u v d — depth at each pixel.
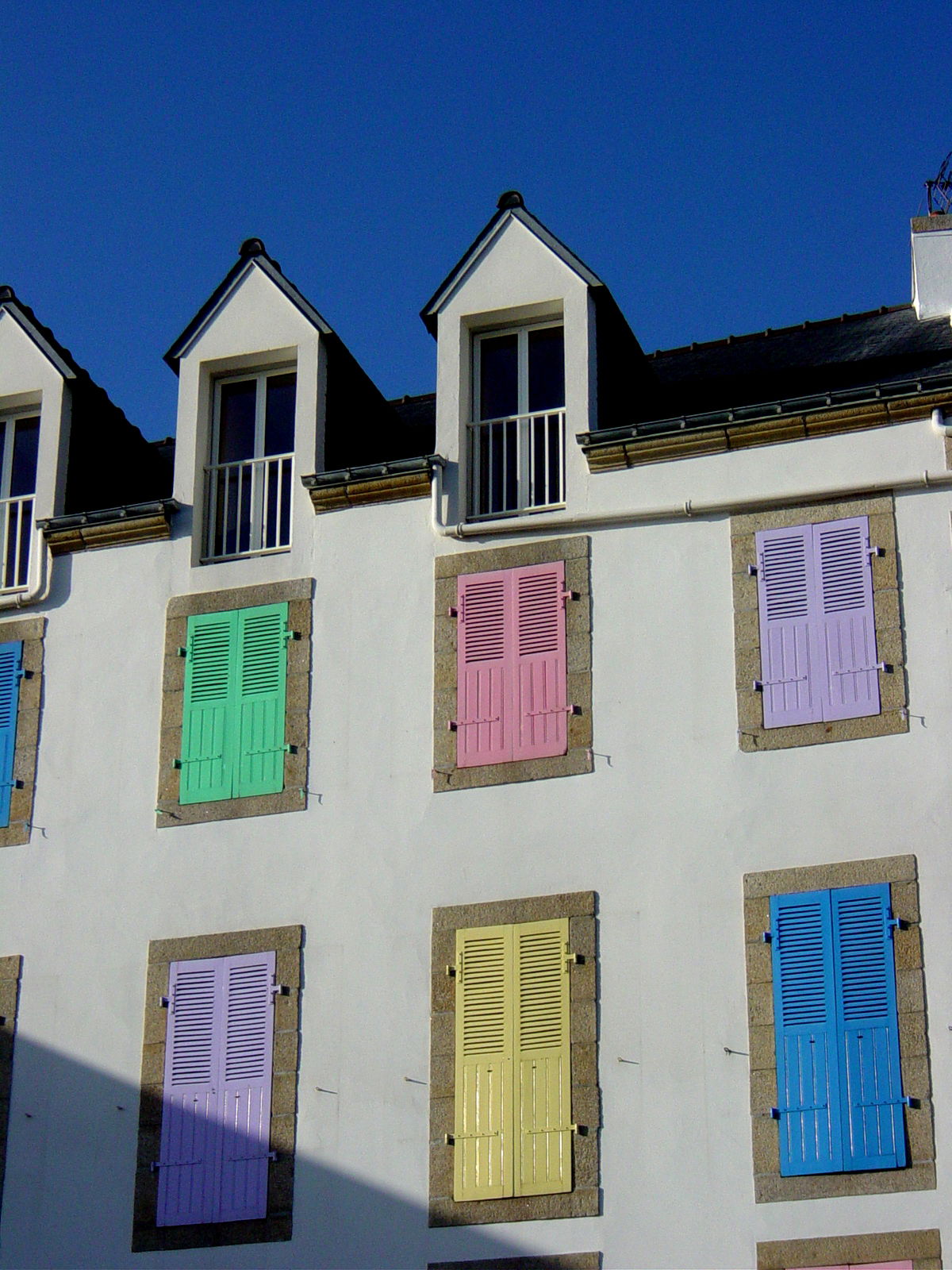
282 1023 19.81
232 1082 19.77
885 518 19.88
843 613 19.66
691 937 18.92
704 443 20.62
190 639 21.59
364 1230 18.84
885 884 18.58
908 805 18.80
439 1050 19.27
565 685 20.17
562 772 19.86
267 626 21.41
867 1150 17.80
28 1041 20.50
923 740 18.98
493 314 21.77
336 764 20.62
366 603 21.19
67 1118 20.09
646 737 19.75
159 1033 20.16
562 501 21.03
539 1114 18.73
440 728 20.42
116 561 22.22
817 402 20.28
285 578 21.55
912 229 23.64
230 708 21.19
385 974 19.69
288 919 20.19
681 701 19.78
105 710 21.61
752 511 20.31
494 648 20.58
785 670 19.61
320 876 20.25
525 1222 18.42
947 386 19.98
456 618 20.80
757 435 20.50
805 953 18.56
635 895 19.22
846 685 19.38
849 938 18.50
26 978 20.77
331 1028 19.67
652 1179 18.25
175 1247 19.31
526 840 19.72
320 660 21.11
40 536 22.39
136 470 24.03
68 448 22.83
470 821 19.97
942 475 19.73
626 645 20.16
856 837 18.81
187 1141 19.66
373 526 21.48
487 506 21.50
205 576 21.83
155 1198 19.53
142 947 20.53
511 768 20.03
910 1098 17.84
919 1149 17.69
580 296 21.53
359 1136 19.19
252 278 22.64
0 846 21.38
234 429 22.59
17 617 22.30
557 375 21.78
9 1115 20.25
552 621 20.48
